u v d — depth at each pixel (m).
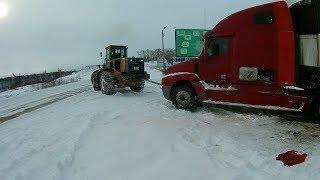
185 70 11.12
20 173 6.19
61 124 9.77
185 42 29.20
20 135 9.04
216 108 11.20
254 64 9.66
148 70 38.91
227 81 10.23
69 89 22.81
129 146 7.29
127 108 11.73
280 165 6.11
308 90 9.11
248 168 6.04
